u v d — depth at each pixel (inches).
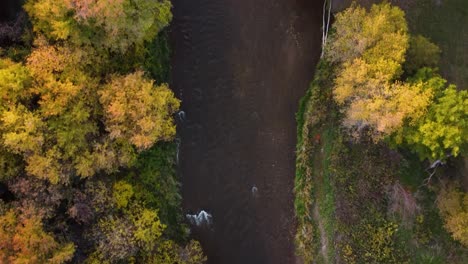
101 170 991.6
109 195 978.1
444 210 1057.5
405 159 1104.2
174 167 1158.3
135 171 1053.2
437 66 1106.1
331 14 1175.6
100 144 933.2
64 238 938.7
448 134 884.0
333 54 1043.9
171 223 1130.7
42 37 900.0
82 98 910.4
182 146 1181.7
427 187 1098.7
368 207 1112.2
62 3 845.2
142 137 929.5
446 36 1123.3
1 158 876.6
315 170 1159.0
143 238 966.4
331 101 1135.0
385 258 1101.1
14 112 845.8
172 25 1182.3
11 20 1016.2
